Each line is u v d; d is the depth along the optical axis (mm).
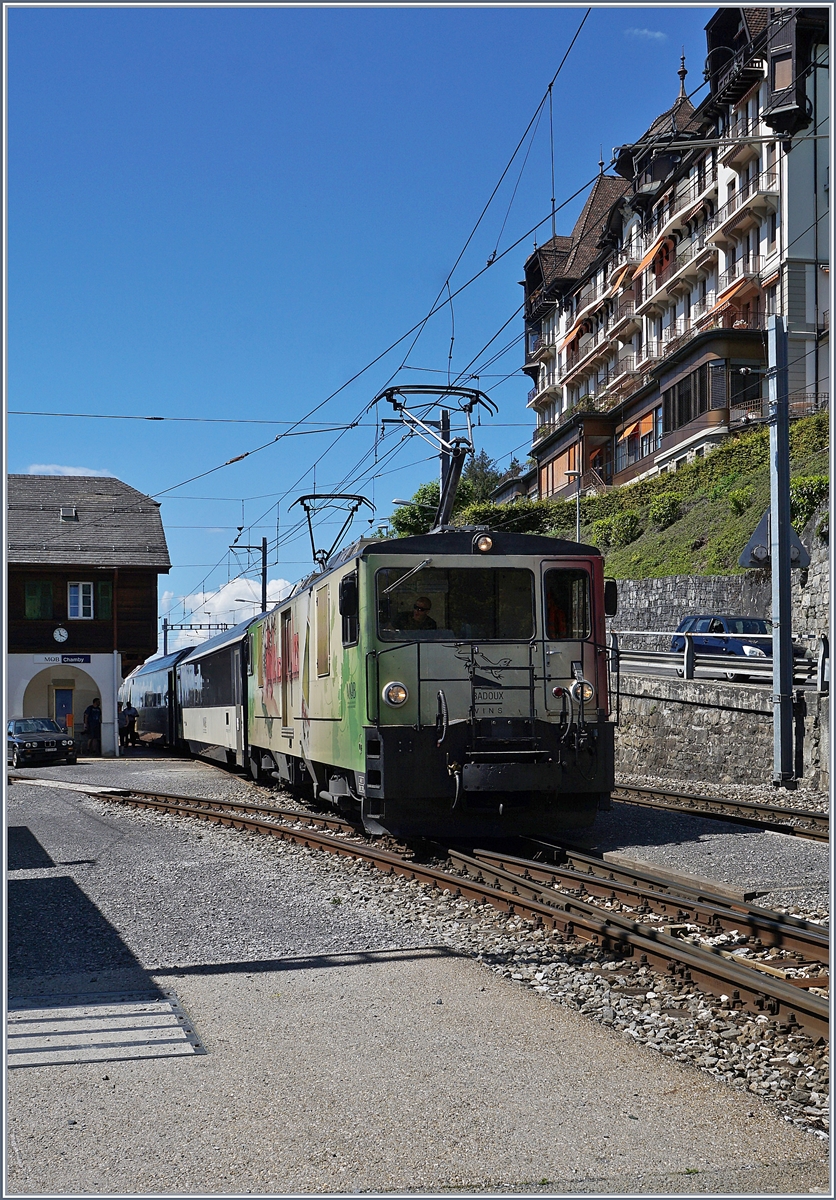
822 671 18328
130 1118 4930
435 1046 5797
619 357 63375
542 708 12289
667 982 6828
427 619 12266
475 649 12227
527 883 9703
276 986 7086
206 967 7660
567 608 12570
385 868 11266
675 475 44688
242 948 8164
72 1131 4801
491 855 11375
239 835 14789
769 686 22422
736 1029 5969
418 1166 4395
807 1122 4840
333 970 7441
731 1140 4590
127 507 42781
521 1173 4312
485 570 12453
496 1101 5023
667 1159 4418
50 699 41812
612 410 58344
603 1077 5305
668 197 55469
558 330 74438
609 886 9562
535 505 53406
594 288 67125
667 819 14578
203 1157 4523
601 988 6805
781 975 7070
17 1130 4824
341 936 8398
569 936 8016
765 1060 5547
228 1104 5066
